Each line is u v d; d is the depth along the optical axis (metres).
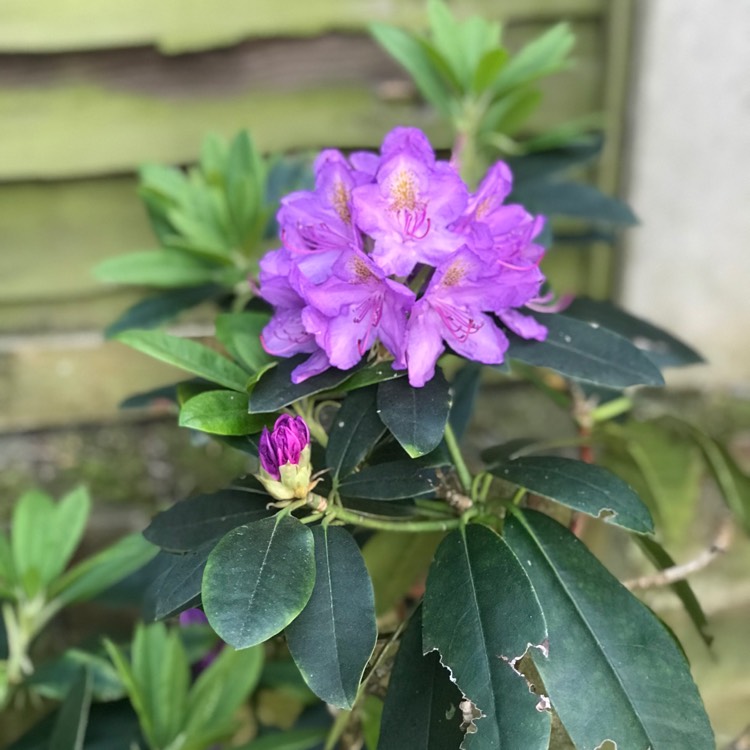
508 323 0.45
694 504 0.81
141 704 0.60
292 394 0.42
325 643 0.37
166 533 0.45
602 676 0.40
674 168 0.80
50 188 0.83
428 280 0.44
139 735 0.67
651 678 0.40
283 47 0.80
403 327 0.42
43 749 0.64
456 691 0.39
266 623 0.35
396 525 0.44
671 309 0.87
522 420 0.94
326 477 0.44
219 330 0.49
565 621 0.41
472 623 0.39
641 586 0.51
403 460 0.43
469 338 0.43
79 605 0.89
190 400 0.43
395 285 0.39
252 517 0.44
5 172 0.80
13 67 0.77
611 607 0.42
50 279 0.86
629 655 0.41
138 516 0.90
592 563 0.43
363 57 0.81
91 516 0.89
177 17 0.77
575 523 0.56
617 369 0.45
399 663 0.42
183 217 0.64
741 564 0.87
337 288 0.41
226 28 0.78
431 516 0.47
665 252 0.84
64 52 0.78
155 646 0.65
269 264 0.44
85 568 0.67
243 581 0.36
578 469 0.44
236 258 0.67
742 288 0.85
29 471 0.91
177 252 0.65
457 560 0.41
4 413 0.90
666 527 0.77
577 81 0.82
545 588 0.42
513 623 0.38
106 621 0.90
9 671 0.66
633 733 0.39
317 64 0.81
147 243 0.87
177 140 0.82
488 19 0.80
